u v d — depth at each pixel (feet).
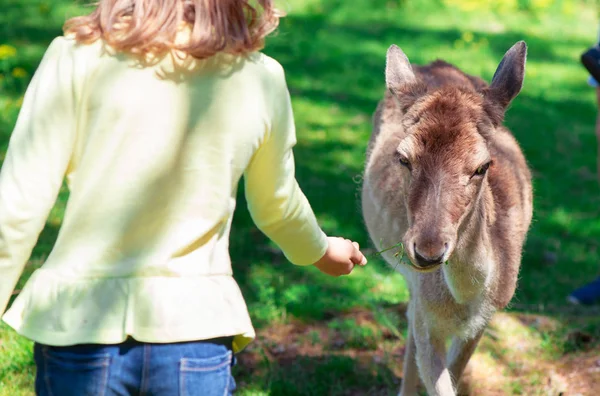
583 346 16.31
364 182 15.98
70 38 7.34
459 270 11.45
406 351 13.94
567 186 25.18
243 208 21.53
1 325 14.82
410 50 37.45
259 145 7.55
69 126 7.18
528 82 35.37
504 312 17.30
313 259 8.31
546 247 20.94
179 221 7.23
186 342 7.01
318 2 44.11
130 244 7.18
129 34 7.01
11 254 7.01
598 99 19.15
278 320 16.58
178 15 7.15
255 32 7.45
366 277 18.62
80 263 7.15
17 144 7.13
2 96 26.43
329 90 31.65
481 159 10.48
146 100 7.13
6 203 6.95
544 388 14.78
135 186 7.13
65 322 7.02
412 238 10.11
